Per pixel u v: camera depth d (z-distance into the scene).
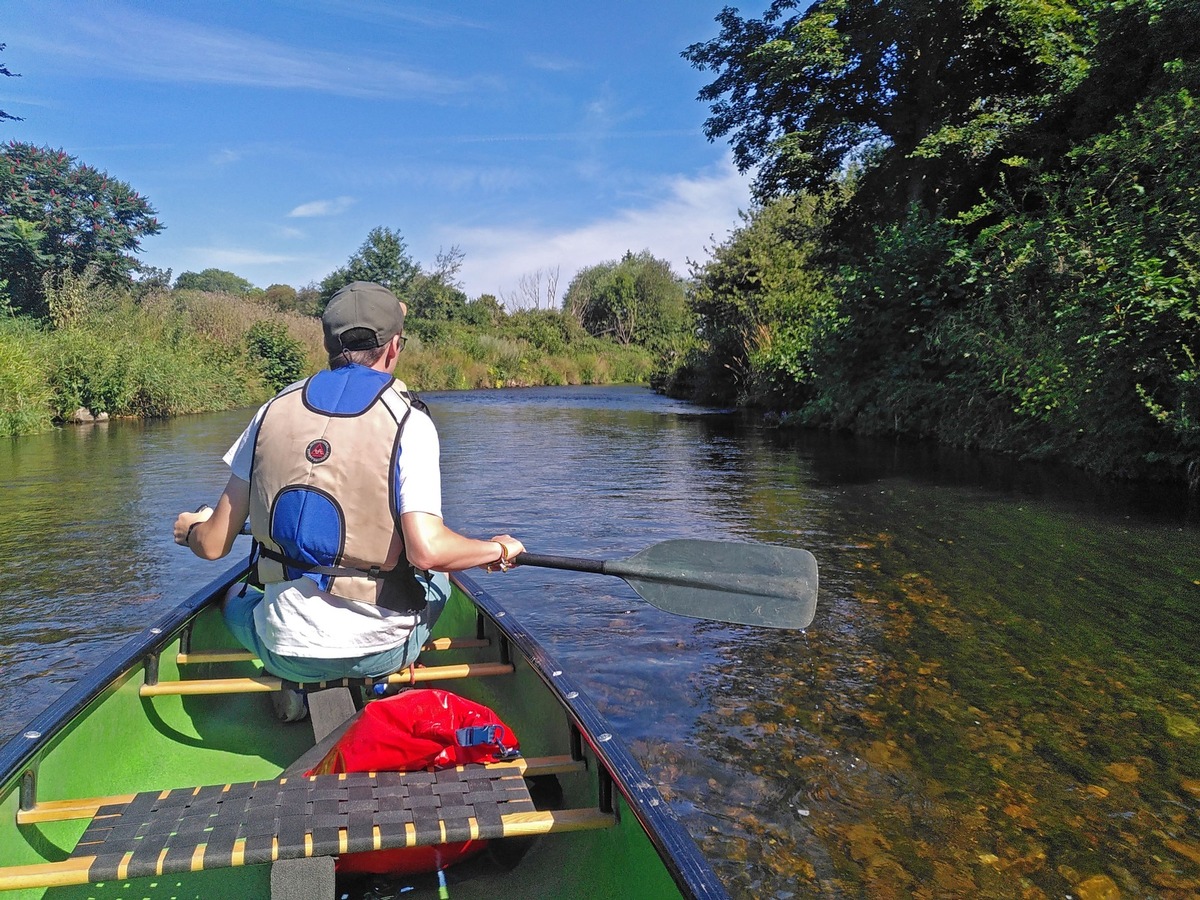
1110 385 7.98
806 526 6.56
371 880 1.93
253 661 3.24
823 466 9.91
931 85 15.77
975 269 11.27
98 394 17.97
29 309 25.73
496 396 29.84
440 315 46.00
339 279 46.72
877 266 12.95
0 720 3.41
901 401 12.48
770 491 8.22
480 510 7.41
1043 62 14.15
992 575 5.18
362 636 2.09
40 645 4.21
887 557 5.62
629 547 5.98
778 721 3.28
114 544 6.29
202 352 23.55
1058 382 8.94
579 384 44.25
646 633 4.26
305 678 2.18
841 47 16.30
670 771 2.91
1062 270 9.53
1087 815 2.66
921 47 15.46
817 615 4.50
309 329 29.86
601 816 1.86
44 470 10.19
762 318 21.78
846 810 2.69
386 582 2.09
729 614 2.58
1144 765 2.96
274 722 2.76
